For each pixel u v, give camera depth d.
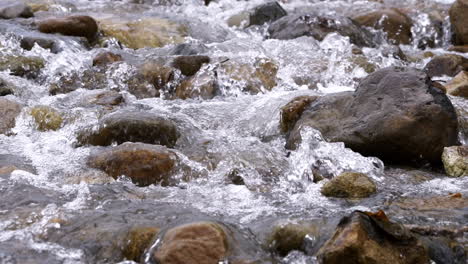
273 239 6.58
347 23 16.70
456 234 6.69
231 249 6.22
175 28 16.47
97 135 9.40
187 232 6.20
